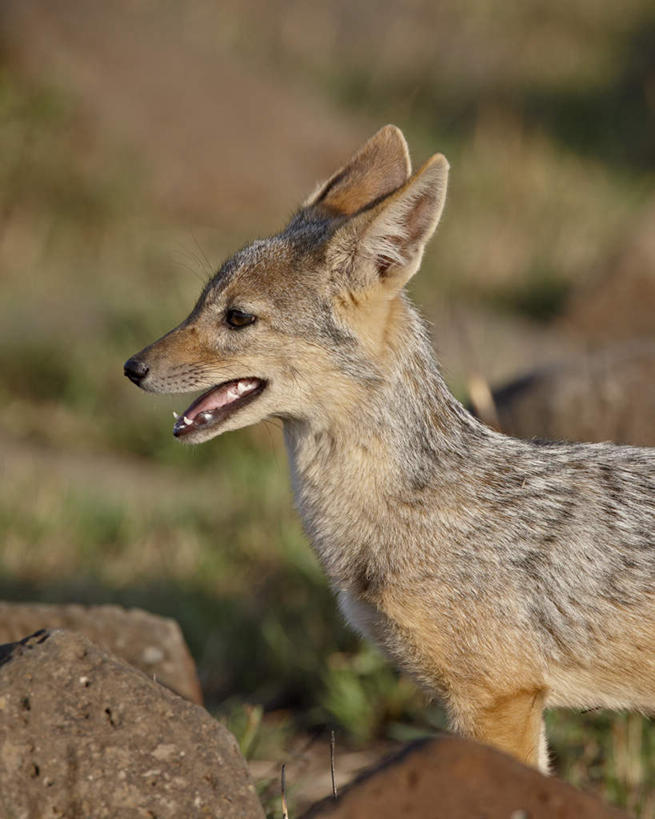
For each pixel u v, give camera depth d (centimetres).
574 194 3688
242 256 996
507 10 5662
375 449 926
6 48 3294
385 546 913
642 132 4438
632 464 927
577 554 891
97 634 1026
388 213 917
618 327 2672
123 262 2845
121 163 3173
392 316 946
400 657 920
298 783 1045
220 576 1488
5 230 2897
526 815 606
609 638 884
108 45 3500
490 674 886
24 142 3083
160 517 1662
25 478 1797
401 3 5503
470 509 909
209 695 1277
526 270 3031
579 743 1090
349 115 4150
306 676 1284
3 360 2248
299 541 1484
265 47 4803
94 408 2131
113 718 673
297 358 943
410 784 615
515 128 4278
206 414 966
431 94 4641
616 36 5544
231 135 3406
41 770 652
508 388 1480
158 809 650
